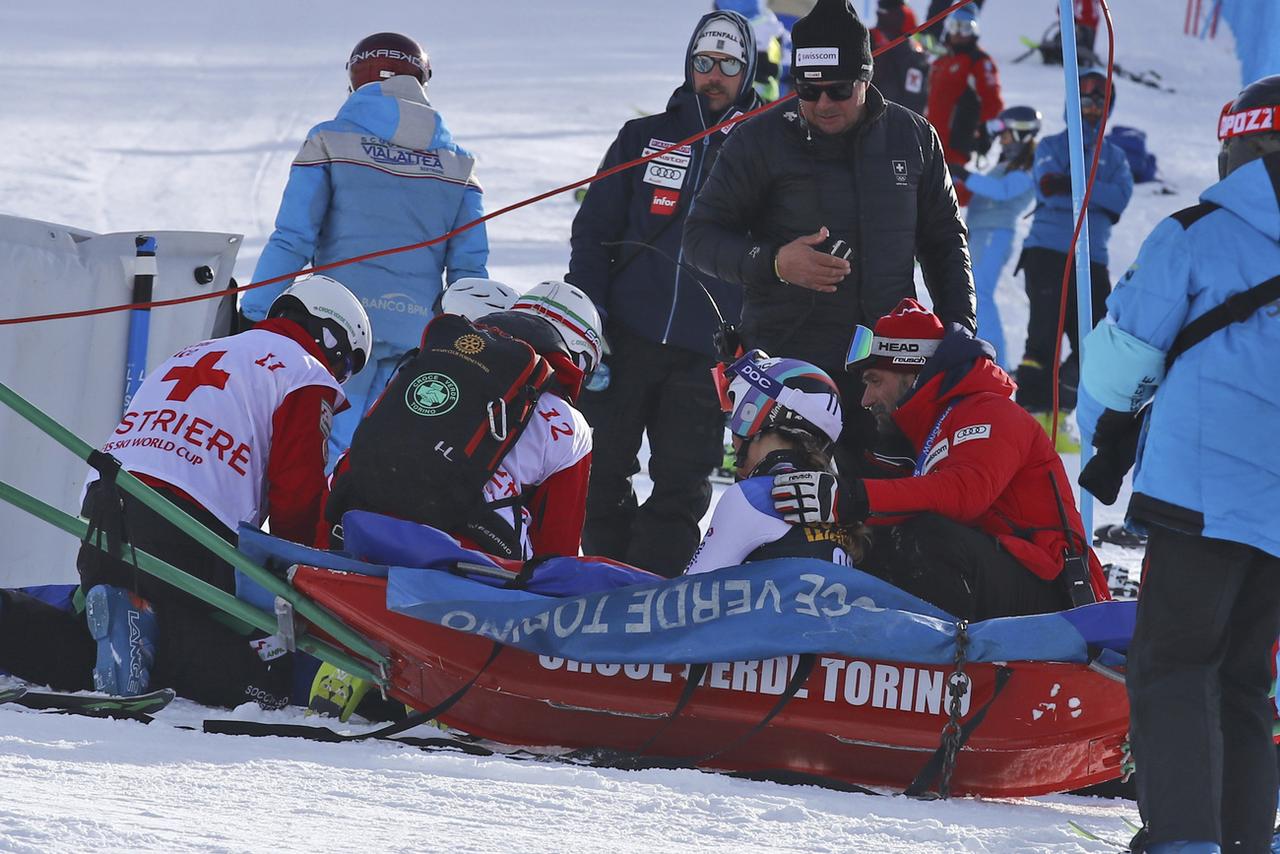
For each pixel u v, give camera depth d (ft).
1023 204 148.25
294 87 318.24
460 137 260.62
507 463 60.44
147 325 75.61
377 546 57.47
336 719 58.95
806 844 45.60
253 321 83.92
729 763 56.03
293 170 84.74
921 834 47.62
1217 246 42.96
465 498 58.59
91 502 61.05
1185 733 42.01
